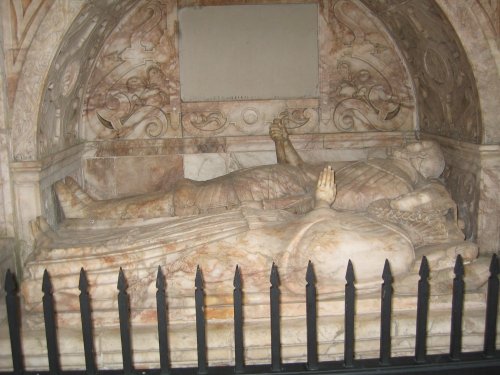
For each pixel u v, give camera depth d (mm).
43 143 3824
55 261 3221
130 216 3947
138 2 4652
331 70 4934
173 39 4812
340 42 4910
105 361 3010
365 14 4875
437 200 3758
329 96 4953
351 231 3189
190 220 3508
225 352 3035
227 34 4855
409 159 4164
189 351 3031
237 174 4137
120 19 4676
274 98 4945
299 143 4961
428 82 4656
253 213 3475
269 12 4844
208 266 3189
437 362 2334
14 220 3652
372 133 4977
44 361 3033
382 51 4945
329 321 3121
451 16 3721
